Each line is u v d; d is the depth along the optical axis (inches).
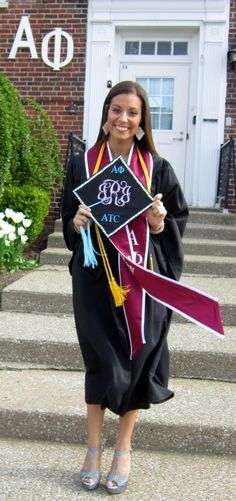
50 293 161.5
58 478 94.3
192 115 285.4
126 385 84.4
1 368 133.8
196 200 279.0
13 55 282.7
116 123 87.9
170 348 131.9
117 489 88.6
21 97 283.7
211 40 273.6
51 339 137.0
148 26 278.5
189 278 193.6
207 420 106.7
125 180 86.7
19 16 281.6
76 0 278.5
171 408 112.1
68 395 117.3
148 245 86.9
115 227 85.6
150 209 86.5
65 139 283.1
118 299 84.5
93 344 86.0
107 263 86.7
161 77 287.7
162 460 102.2
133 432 106.6
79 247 91.8
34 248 255.4
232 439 104.7
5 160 220.4
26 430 109.7
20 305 163.8
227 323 156.4
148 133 90.7
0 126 220.4
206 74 274.5
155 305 87.5
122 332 86.3
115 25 280.2
